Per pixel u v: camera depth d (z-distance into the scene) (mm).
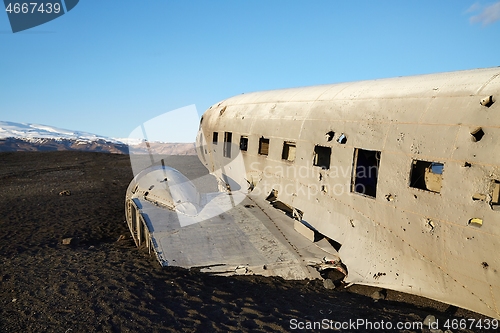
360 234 6242
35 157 27641
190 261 6402
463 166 4625
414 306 5395
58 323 4465
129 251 7645
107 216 11328
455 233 4727
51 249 7840
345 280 6160
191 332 4332
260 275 6270
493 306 4555
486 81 4828
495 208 4305
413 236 5309
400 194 5457
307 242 7027
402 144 5492
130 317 4633
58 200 13688
